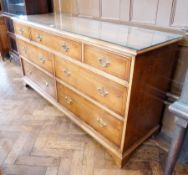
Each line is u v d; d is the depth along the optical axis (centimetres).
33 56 197
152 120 149
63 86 167
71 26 152
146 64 108
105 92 124
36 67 199
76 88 151
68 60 146
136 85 108
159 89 135
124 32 134
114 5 163
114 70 110
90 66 127
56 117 187
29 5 218
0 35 318
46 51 171
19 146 153
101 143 142
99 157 143
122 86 110
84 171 133
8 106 204
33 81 220
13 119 184
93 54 121
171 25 133
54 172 132
